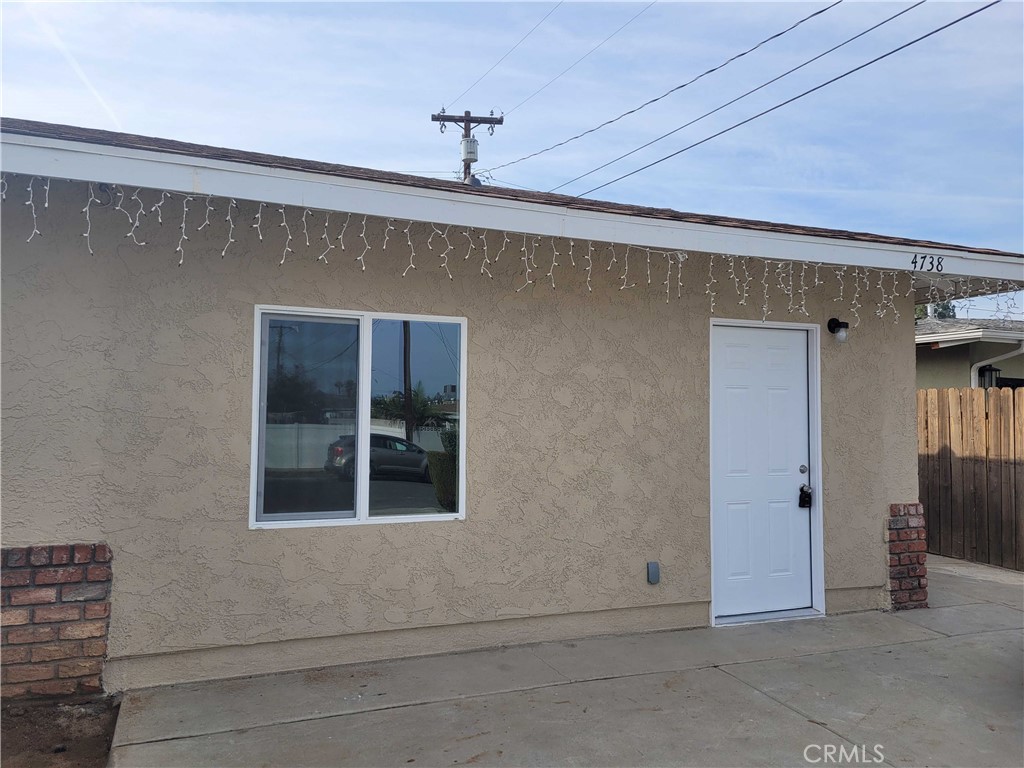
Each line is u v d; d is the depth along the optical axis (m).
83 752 3.83
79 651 4.36
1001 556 8.54
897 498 6.77
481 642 5.36
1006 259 6.27
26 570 4.27
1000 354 11.44
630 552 5.79
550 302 5.57
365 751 3.83
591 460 5.67
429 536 5.16
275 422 4.87
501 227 4.70
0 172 3.82
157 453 4.52
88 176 3.77
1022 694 4.77
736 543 6.28
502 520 5.38
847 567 6.56
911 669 5.20
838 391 6.61
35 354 4.30
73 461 4.36
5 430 4.24
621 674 4.97
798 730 4.21
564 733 4.09
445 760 3.76
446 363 5.29
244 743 3.87
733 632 5.93
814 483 6.54
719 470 6.24
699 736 4.10
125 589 4.45
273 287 4.80
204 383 4.63
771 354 6.48
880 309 6.75
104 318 4.43
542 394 5.53
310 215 4.90
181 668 4.60
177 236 4.58
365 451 5.03
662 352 5.93
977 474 8.85
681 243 5.21
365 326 5.05
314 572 4.85
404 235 5.14
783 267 6.32
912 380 6.88
